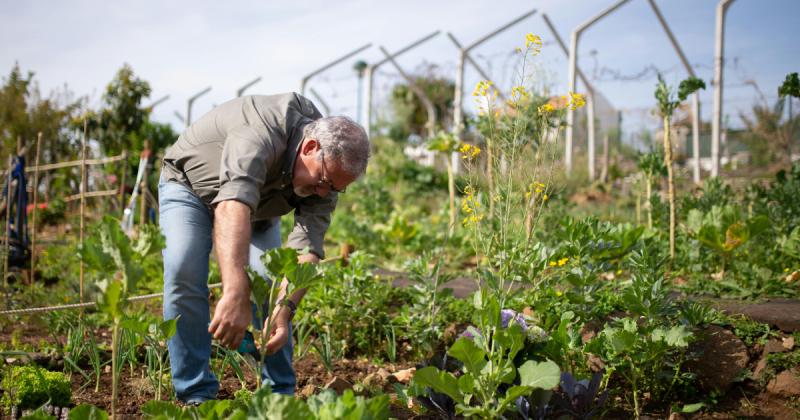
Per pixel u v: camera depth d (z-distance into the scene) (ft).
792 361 9.78
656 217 19.43
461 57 49.96
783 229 17.37
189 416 6.88
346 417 5.71
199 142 8.49
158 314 15.28
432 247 22.00
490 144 10.97
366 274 13.52
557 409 8.56
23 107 44.52
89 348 11.00
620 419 9.21
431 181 49.26
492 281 9.06
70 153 43.24
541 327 10.43
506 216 9.32
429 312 12.60
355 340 13.05
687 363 10.22
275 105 8.36
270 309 7.14
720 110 38.73
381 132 60.44
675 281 15.29
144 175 21.95
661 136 51.06
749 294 13.19
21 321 14.44
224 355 11.48
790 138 37.83
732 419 9.09
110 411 8.88
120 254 6.22
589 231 11.50
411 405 9.41
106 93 41.22
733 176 37.01
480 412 7.50
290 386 9.55
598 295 11.83
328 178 8.00
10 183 18.15
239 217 7.28
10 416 8.35
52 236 30.48
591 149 49.73
